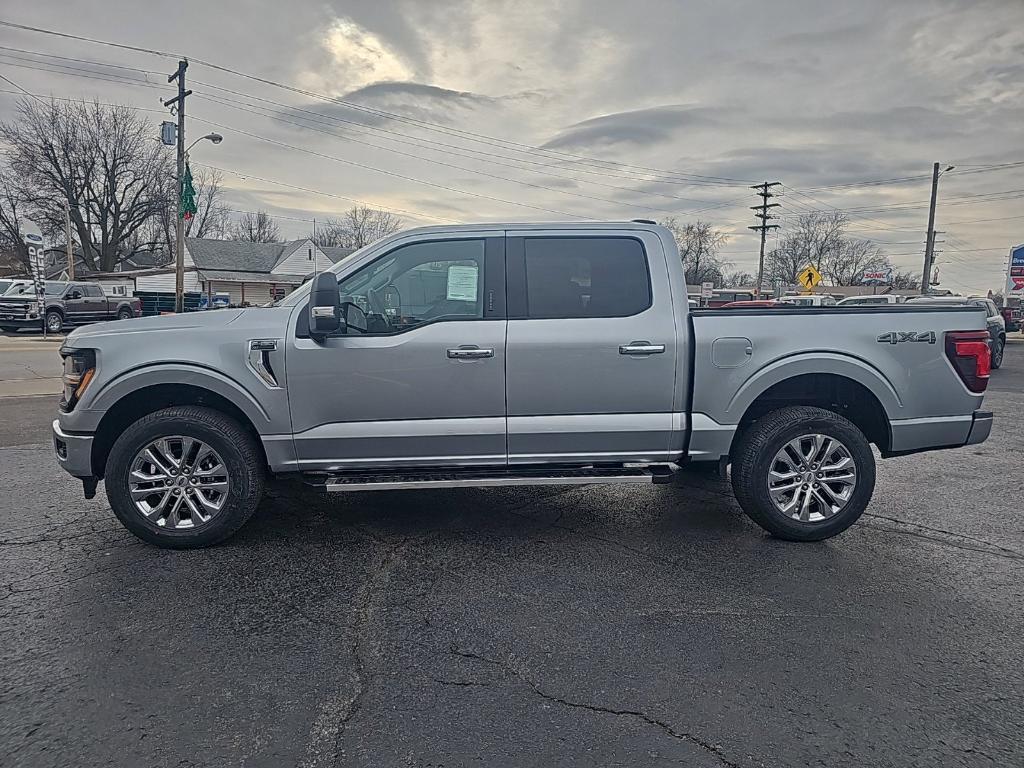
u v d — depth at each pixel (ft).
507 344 13.43
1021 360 64.85
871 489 14.10
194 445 13.30
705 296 128.98
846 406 15.15
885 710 8.44
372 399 13.35
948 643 10.12
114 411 13.43
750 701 8.61
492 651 9.84
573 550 13.83
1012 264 114.42
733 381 13.88
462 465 13.80
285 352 13.10
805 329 13.94
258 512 16.03
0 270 184.85
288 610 11.06
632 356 13.62
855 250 267.59
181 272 83.46
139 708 8.35
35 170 148.87
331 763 7.39
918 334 14.10
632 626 10.61
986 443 25.46
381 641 10.09
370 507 16.53
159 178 164.35
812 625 10.66
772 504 14.06
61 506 16.25
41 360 49.21
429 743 7.75
